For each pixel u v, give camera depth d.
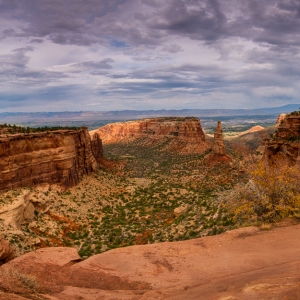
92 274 12.30
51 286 11.05
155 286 11.33
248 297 7.64
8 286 9.55
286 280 8.53
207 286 10.13
